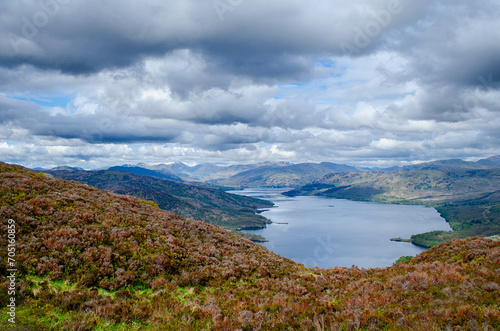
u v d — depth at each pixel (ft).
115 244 57.93
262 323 40.04
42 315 37.22
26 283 41.52
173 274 55.72
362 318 38.58
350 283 58.18
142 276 51.39
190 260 62.44
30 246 48.83
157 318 41.16
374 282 54.65
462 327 33.22
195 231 83.66
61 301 40.14
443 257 68.13
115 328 37.99
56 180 92.02
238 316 42.06
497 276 45.88
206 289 53.83
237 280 60.29
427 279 49.73
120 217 72.38
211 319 41.73
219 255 70.95
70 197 73.72
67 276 45.91
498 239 73.67
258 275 64.39
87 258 49.90
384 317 38.45
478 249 63.93
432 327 34.09
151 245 61.72
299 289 55.62
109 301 42.63
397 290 47.62
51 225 56.29
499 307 36.35
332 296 52.54
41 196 67.36
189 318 41.55
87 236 56.18
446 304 39.24
